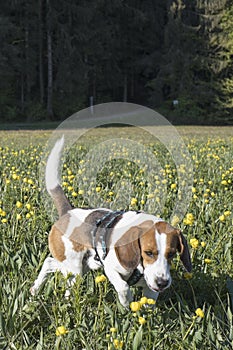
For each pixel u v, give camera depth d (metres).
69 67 46.28
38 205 7.17
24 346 3.97
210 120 47.03
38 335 4.30
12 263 4.98
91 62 52.59
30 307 4.43
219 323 4.28
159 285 4.06
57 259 4.86
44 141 20.92
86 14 46.50
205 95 47.00
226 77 47.00
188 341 3.95
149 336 3.75
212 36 45.81
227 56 45.88
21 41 48.66
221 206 7.32
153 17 54.88
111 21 52.22
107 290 4.73
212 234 5.86
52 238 4.90
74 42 48.50
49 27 45.97
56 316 4.13
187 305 4.46
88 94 54.69
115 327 3.98
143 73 55.69
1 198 7.57
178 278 5.09
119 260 4.31
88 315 4.41
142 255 4.24
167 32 47.53
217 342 3.92
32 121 47.81
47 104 48.94
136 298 4.80
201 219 6.32
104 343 3.94
